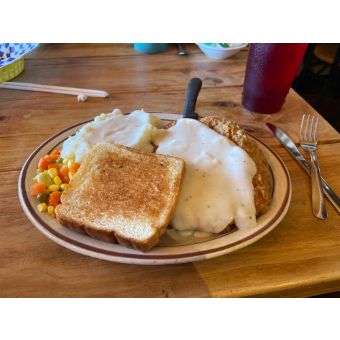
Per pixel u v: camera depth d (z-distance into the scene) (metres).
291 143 0.53
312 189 0.45
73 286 0.35
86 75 0.72
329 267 0.37
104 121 0.49
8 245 0.38
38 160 0.46
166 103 0.64
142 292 0.34
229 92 0.68
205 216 0.38
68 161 0.44
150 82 0.70
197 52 0.82
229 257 0.37
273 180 0.44
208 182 0.41
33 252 0.37
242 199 0.39
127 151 0.43
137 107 0.62
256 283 0.35
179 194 0.40
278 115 0.62
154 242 0.35
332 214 0.42
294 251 0.38
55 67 0.74
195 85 0.55
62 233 0.36
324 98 1.31
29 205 0.39
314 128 0.58
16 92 0.66
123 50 0.82
